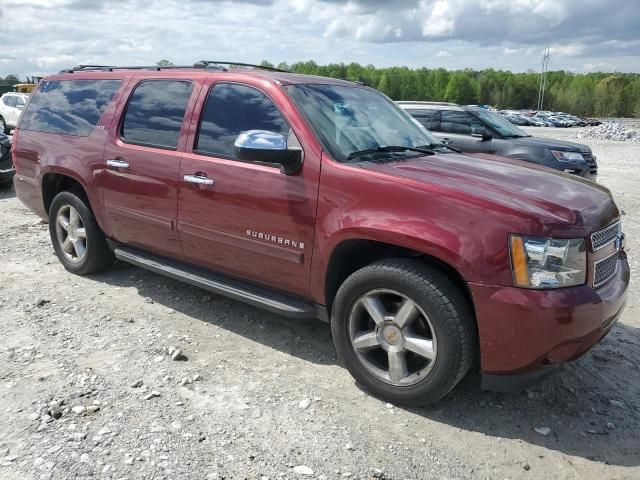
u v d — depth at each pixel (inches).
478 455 115.6
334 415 127.5
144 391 134.0
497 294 113.6
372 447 116.8
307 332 170.2
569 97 4685.0
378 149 149.3
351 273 144.6
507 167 149.9
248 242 151.2
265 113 150.7
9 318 173.2
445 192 120.5
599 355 158.6
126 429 119.0
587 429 125.0
